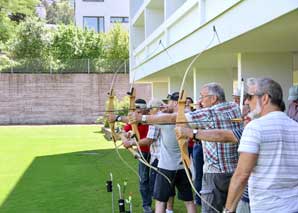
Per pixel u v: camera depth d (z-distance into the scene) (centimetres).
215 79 1078
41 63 2725
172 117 404
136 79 1586
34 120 2691
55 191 731
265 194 251
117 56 3188
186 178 462
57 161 1091
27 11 2850
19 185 792
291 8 398
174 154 457
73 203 642
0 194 719
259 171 252
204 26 673
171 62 929
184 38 802
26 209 616
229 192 257
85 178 842
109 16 3681
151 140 514
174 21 944
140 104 550
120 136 509
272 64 739
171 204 527
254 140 250
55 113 2714
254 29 496
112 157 1140
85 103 2741
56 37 3152
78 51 3158
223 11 579
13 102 2672
